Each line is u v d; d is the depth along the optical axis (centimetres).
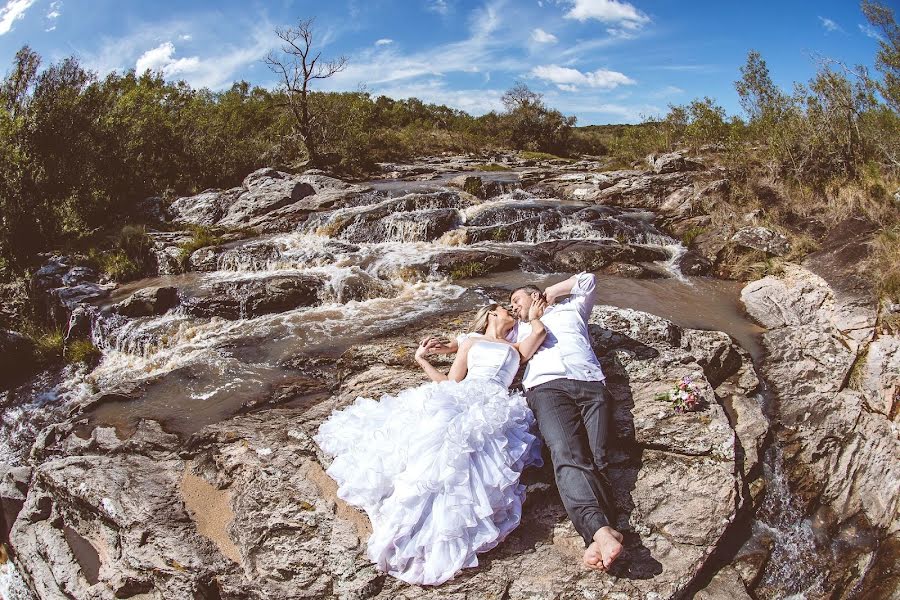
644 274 937
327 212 1295
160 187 1611
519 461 406
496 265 977
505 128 3453
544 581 361
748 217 1068
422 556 369
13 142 1257
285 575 387
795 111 1255
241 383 666
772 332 711
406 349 615
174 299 920
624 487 428
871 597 444
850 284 763
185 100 2020
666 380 525
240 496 451
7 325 993
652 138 1953
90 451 564
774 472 504
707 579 390
